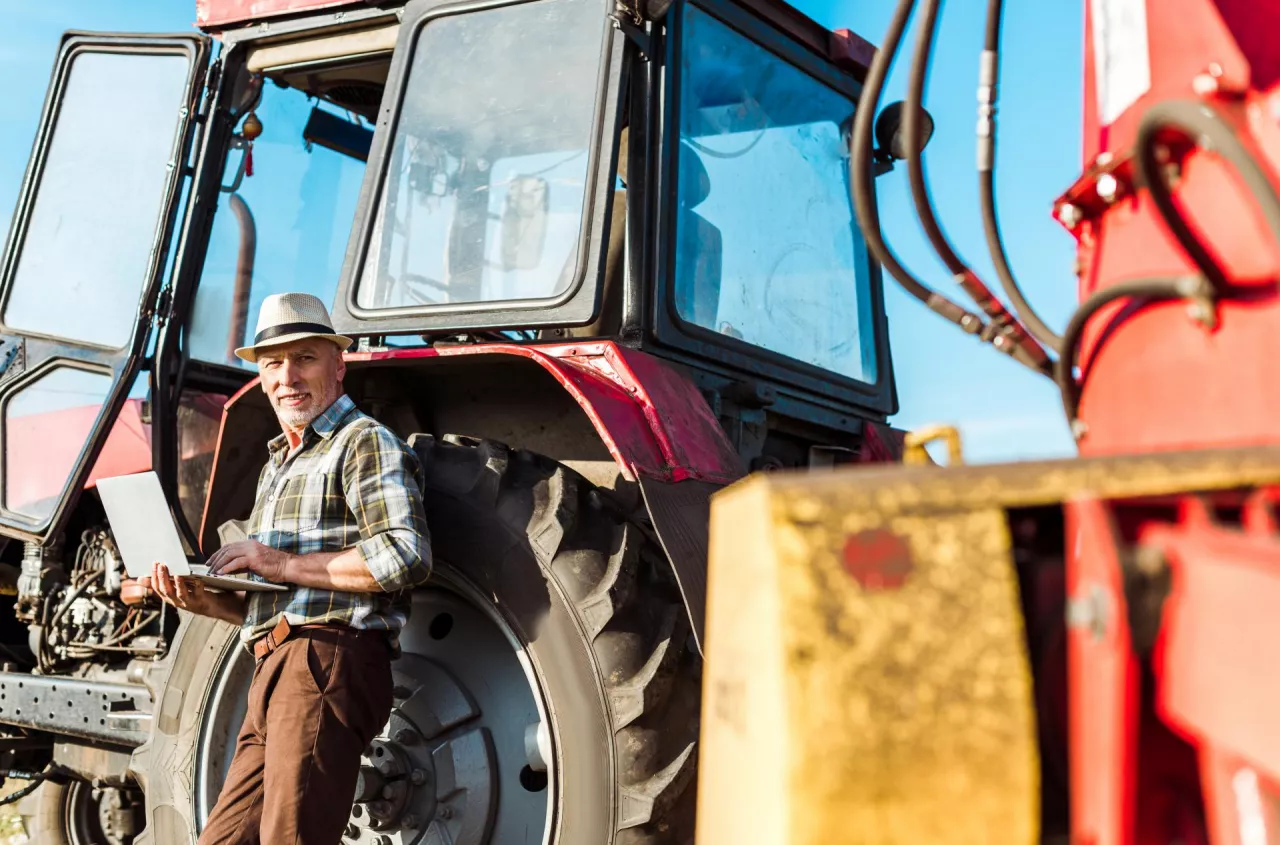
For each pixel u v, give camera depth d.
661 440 2.29
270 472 2.65
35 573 3.70
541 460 2.61
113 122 3.60
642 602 2.37
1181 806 0.96
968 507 0.91
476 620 2.68
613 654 2.30
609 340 2.47
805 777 0.84
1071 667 0.97
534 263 2.58
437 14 2.88
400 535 2.34
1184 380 1.19
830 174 3.34
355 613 2.40
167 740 2.91
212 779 2.84
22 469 3.47
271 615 2.45
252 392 2.93
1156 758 0.96
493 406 2.86
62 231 3.59
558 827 2.28
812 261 3.22
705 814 1.09
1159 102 1.20
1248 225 1.12
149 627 3.56
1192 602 0.89
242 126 3.64
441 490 2.56
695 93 2.84
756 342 2.97
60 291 3.53
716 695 1.07
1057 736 1.05
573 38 2.69
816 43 3.28
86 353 3.42
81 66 3.70
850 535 0.89
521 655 2.39
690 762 2.26
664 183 2.67
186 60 3.52
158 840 2.87
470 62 2.81
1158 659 0.91
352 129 4.08
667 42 2.73
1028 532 1.12
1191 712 0.88
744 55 3.03
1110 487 0.92
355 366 2.71
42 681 3.44
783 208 3.13
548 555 2.40
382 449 2.45
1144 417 1.25
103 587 3.61
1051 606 1.07
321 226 4.03
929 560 0.89
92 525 3.71
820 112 3.33
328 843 2.29
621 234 2.99
